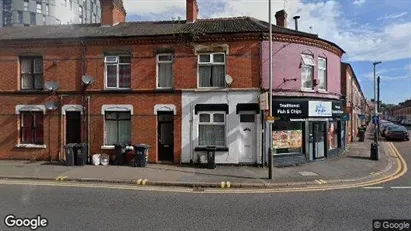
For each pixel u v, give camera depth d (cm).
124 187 1062
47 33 1702
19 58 1611
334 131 1844
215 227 660
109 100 1545
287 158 1495
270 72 1223
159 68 1541
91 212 763
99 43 1548
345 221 703
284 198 920
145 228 651
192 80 1493
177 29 1584
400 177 1250
